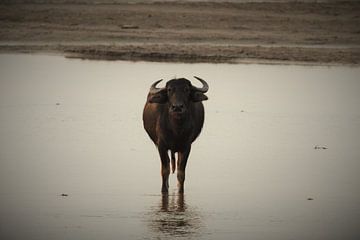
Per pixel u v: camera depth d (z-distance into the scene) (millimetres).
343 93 97250
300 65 127688
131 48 137875
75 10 185000
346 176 54250
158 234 40625
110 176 53469
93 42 150375
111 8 190875
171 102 47406
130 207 46031
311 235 40750
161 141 49531
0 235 40375
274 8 197750
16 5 188750
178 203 47094
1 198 47656
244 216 44312
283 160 59000
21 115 77812
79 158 58781
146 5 198500
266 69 119812
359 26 180375
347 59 135875
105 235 40406
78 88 96938
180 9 193125
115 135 67938
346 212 45281
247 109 83312
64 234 40594
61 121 74500
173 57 132875
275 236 40500
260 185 51531
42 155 59656
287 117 79000
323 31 172750
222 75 110438
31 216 44000
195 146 63938
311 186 51406
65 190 49750
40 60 126250
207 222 43031
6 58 128125
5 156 59125
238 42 155000
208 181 52625
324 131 71562
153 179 52969
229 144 64812
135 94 92062
